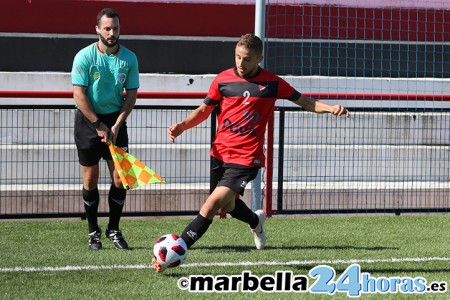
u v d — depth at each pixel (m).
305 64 44.09
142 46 44.41
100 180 33.66
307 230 27.33
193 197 31.11
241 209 22.16
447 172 36.09
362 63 44.66
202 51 44.88
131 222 28.98
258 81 19.59
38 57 43.66
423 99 31.02
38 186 31.55
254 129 19.61
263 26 29.36
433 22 45.19
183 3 44.41
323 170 35.31
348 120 37.69
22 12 43.25
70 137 36.50
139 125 35.81
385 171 33.69
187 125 20.19
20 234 26.16
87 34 44.00
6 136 32.97
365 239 25.56
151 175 21.14
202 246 23.89
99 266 20.62
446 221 29.81
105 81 21.88
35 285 18.52
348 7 44.25
